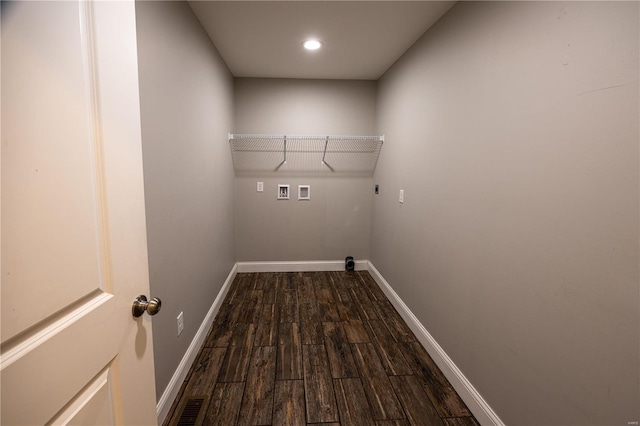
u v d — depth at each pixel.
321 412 1.47
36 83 0.46
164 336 1.40
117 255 0.68
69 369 0.54
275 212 3.43
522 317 1.17
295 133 3.28
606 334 0.85
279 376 1.72
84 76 0.57
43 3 0.47
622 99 0.80
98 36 0.61
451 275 1.70
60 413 0.52
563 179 0.98
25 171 0.45
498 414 1.31
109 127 0.65
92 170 0.60
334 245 3.56
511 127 1.22
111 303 0.66
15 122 0.43
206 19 1.88
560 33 0.99
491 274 1.35
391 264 2.76
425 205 2.04
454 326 1.67
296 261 3.54
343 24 1.95
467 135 1.53
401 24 1.92
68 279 0.53
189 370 1.74
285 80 3.20
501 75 1.28
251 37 2.15
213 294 2.35
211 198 2.25
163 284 1.38
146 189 1.20
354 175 3.45
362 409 1.49
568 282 0.97
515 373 1.21
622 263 0.81
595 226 0.88
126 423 0.72
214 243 2.36
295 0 1.66
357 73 3.02
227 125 2.82
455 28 1.65
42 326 0.48
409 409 1.50
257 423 1.40
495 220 1.32
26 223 0.45
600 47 0.86
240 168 3.30
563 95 0.98
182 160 1.61
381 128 3.10
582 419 0.93
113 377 0.68
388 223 2.85
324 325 2.31
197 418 1.42
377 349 2.00
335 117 3.29
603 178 0.85
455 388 1.63
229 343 2.04
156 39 1.28
